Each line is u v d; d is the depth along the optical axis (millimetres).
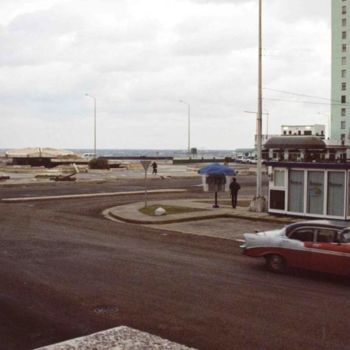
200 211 27672
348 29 110875
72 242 18359
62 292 11445
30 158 86250
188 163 112438
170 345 7305
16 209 29328
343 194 23219
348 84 111438
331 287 12398
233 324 9367
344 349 8164
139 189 44469
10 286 11891
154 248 17531
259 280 13008
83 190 42875
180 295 11367
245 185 50000
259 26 27266
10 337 8562
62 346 7242
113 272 13555
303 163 24172
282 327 9219
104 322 9383
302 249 13516
